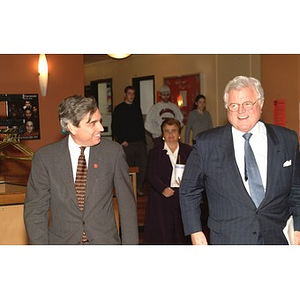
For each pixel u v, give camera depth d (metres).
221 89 10.33
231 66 10.01
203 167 2.79
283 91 8.62
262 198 2.69
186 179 2.88
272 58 8.84
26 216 2.81
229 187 2.71
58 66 6.71
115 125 8.99
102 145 2.85
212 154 2.77
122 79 13.23
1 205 3.97
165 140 4.58
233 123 2.67
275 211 2.71
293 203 2.86
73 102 2.68
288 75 8.49
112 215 2.88
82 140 2.73
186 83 11.19
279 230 2.72
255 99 2.62
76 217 2.78
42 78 6.47
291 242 2.84
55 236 2.80
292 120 8.44
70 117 2.68
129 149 8.97
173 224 4.58
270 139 2.72
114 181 2.87
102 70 14.00
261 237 2.68
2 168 5.80
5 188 4.94
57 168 2.77
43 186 2.79
